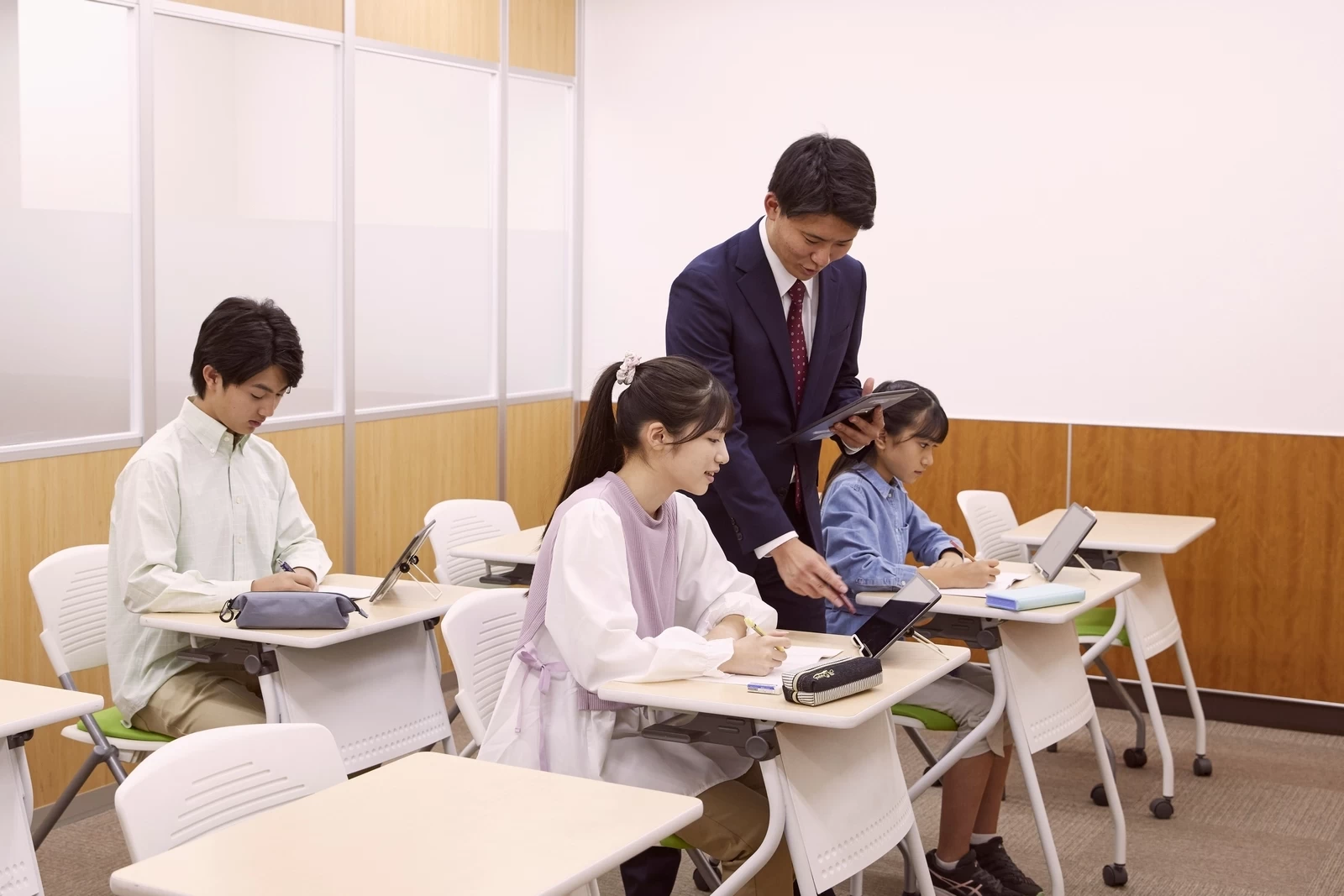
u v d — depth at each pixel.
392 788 1.75
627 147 6.03
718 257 2.88
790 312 2.92
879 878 3.50
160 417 4.19
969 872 3.17
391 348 5.13
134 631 3.02
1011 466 5.36
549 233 5.97
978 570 3.15
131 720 3.03
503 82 5.59
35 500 3.81
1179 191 5.03
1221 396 5.01
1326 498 4.86
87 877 3.47
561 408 6.11
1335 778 4.38
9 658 3.76
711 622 2.50
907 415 3.37
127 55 4.02
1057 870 3.06
